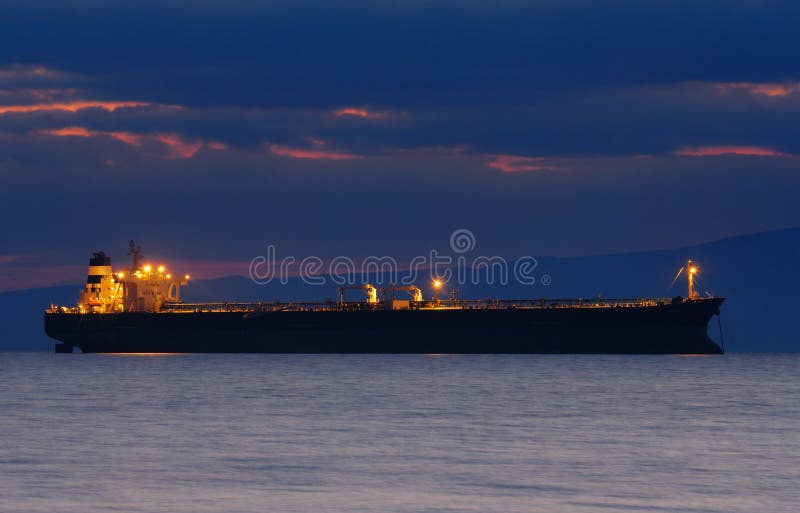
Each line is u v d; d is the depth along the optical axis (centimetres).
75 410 10469
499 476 6688
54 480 6575
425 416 9756
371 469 6931
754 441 8100
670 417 9662
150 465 7088
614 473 6781
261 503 5956
